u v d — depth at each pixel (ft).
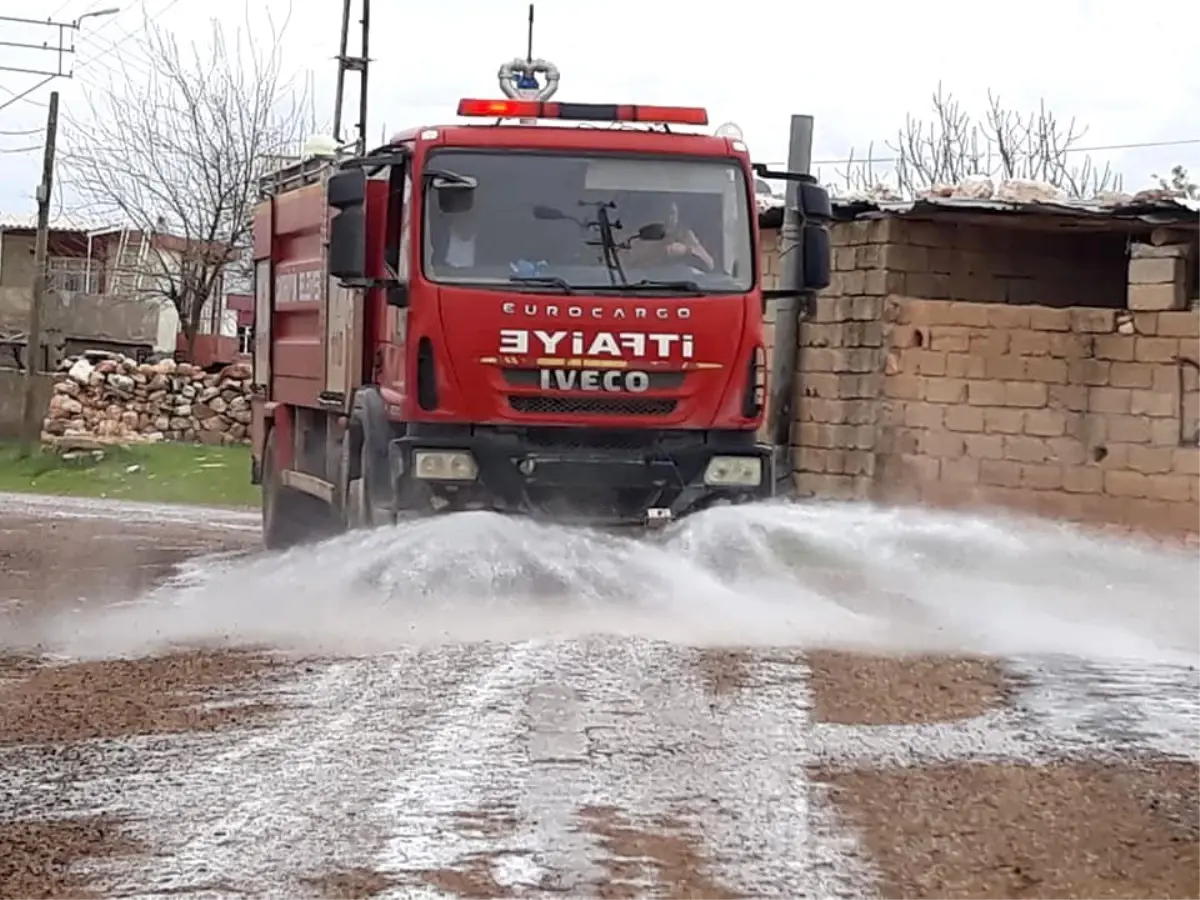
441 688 29.04
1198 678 30.50
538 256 39.81
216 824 21.59
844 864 19.99
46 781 23.80
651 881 19.34
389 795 22.62
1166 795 22.85
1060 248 61.67
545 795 22.54
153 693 29.68
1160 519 55.98
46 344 184.96
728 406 40.11
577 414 39.58
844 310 60.70
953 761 24.43
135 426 127.65
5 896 19.10
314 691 29.30
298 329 55.47
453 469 39.40
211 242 161.79
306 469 55.16
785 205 52.42
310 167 54.95
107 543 63.31
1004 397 58.08
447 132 40.09
